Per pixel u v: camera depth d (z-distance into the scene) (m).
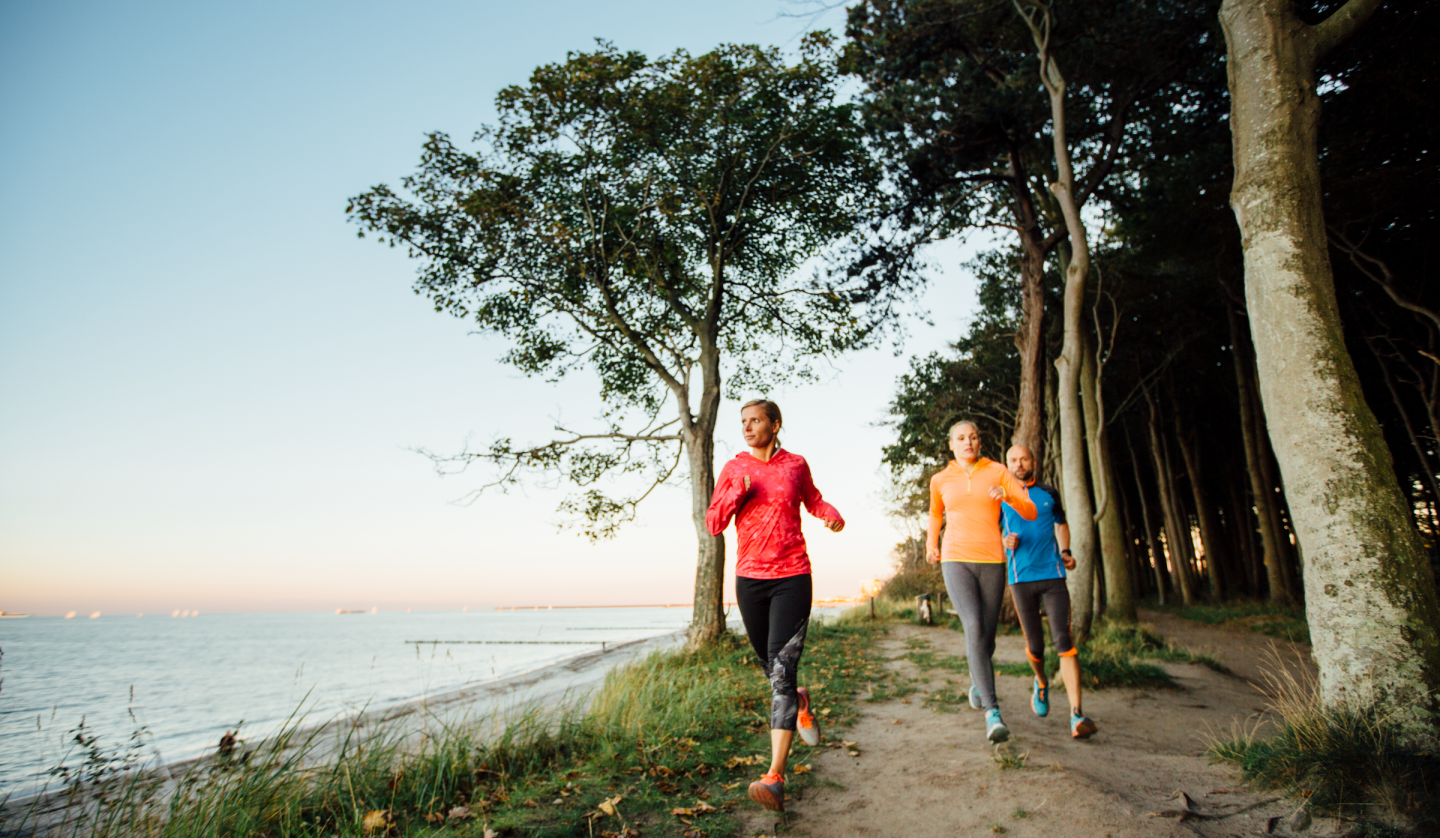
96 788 3.37
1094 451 17.02
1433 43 9.83
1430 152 11.45
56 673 26.34
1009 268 22.02
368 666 26.11
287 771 3.56
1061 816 3.08
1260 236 4.07
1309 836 2.79
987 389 23.69
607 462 14.08
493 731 4.57
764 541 3.47
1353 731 3.21
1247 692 6.86
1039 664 4.96
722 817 3.28
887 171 16.16
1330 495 3.59
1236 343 20.20
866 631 14.77
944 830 3.06
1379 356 15.76
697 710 5.50
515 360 14.28
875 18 14.93
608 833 3.04
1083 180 17.23
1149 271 19.34
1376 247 13.95
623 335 14.42
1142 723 5.33
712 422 13.47
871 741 4.84
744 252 14.95
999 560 4.58
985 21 14.34
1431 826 2.62
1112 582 16.25
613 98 12.52
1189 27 12.98
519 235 13.36
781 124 13.49
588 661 19.12
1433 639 3.25
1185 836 2.84
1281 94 4.12
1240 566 30.02
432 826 3.16
